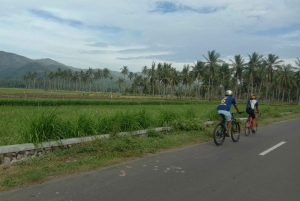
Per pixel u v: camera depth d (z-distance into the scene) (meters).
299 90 75.50
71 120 7.30
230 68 61.66
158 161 5.93
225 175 5.05
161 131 9.24
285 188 4.41
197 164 5.79
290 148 7.95
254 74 58.03
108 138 7.21
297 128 13.38
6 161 5.27
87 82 141.38
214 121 12.80
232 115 8.78
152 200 3.79
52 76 133.00
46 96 50.88
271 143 8.74
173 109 11.66
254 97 10.53
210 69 60.44
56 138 6.51
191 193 4.09
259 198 3.96
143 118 9.56
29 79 144.88
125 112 9.09
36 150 5.80
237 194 4.10
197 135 9.33
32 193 3.91
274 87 80.62
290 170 5.50
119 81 114.56
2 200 3.64
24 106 26.41
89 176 4.75
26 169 4.93
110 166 5.42
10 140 6.50
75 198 3.77
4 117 12.87
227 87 81.19
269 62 58.72
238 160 6.26
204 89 90.88
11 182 4.24
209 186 4.42
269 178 4.92
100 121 7.95
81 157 5.91
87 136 7.09
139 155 6.35
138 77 107.94
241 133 11.02
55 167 5.10
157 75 77.94
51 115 6.70
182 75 71.81
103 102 35.59
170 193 4.07
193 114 12.05
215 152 7.07
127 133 7.92
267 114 20.00
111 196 3.88
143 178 4.73
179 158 6.27
